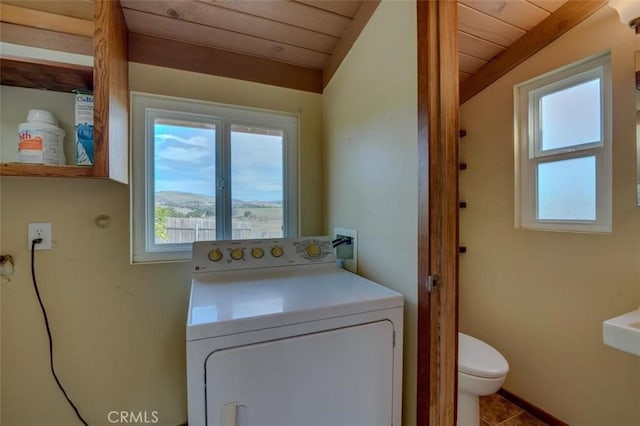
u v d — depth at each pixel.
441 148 1.00
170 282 1.49
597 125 1.45
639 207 1.27
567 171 1.58
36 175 0.97
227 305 0.95
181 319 1.50
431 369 0.99
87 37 1.26
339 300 1.01
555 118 1.64
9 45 1.17
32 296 1.26
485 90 1.95
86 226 1.34
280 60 1.75
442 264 1.00
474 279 2.09
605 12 1.34
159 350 1.46
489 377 1.36
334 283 1.24
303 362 0.92
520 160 1.80
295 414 0.90
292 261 1.50
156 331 1.46
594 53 1.38
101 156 1.03
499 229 1.91
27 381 1.26
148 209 1.49
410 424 1.09
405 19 1.11
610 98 1.37
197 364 0.80
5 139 1.20
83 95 1.18
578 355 1.51
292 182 1.85
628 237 1.31
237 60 1.65
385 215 1.24
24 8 1.18
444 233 1.01
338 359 0.97
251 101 1.69
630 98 1.28
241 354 0.84
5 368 1.24
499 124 1.88
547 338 1.65
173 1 1.27
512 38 1.67
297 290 1.13
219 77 1.61
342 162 1.62
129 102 1.41
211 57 1.59
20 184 1.24
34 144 1.10
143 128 1.47
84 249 1.33
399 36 1.15
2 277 1.22
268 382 0.87
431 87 0.99
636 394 1.31
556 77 1.59
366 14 1.37
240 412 0.84
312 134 1.86
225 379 0.82
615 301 1.36
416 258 1.05
